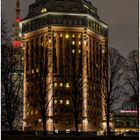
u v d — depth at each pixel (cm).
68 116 17688
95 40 19725
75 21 19112
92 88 17950
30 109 17775
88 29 19150
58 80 17050
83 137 6112
